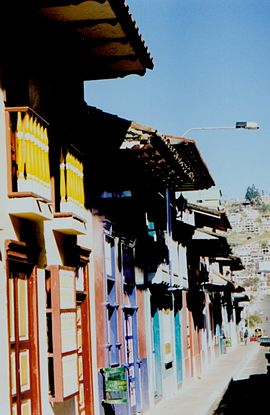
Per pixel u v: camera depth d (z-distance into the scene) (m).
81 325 13.53
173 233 24.06
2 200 9.50
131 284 17.75
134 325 17.88
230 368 36.31
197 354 31.52
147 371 19.03
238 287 63.75
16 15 10.31
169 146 16.45
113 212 15.65
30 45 10.88
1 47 9.75
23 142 9.80
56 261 11.74
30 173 9.83
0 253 9.30
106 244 15.38
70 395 11.30
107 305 14.76
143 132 15.08
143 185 16.03
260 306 162.75
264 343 65.31
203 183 23.14
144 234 18.84
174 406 20.08
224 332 53.56
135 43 12.62
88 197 14.23
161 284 20.47
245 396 24.09
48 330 11.37
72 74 13.45
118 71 14.12
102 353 14.38
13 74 10.31
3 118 9.74
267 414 19.11
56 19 11.27
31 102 10.95
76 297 13.05
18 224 10.02
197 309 33.16
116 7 10.87
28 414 10.17
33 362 10.42
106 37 12.23
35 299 10.53
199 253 33.69
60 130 12.08
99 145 14.86
